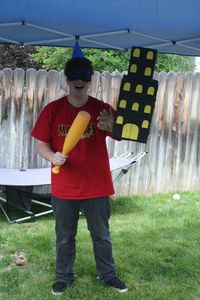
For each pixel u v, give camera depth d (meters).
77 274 3.61
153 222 5.27
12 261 3.94
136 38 3.82
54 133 2.96
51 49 9.41
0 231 4.75
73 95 2.88
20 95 5.77
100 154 2.99
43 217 5.33
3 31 3.66
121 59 8.66
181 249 4.36
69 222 3.10
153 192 6.58
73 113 2.91
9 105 5.76
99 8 3.03
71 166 2.96
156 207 5.94
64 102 2.93
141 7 3.01
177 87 6.43
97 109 2.94
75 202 3.03
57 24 3.44
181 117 6.54
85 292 3.30
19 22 3.37
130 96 2.58
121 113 2.59
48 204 5.45
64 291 3.31
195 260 4.09
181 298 3.34
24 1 2.89
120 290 3.35
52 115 2.94
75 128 2.65
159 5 2.93
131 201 6.16
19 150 5.89
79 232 4.72
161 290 3.44
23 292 3.37
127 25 3.45
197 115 6.63
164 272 3.78
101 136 2.97
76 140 2.68
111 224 5.14
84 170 2.96
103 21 3.34
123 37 3.78
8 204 5.27
